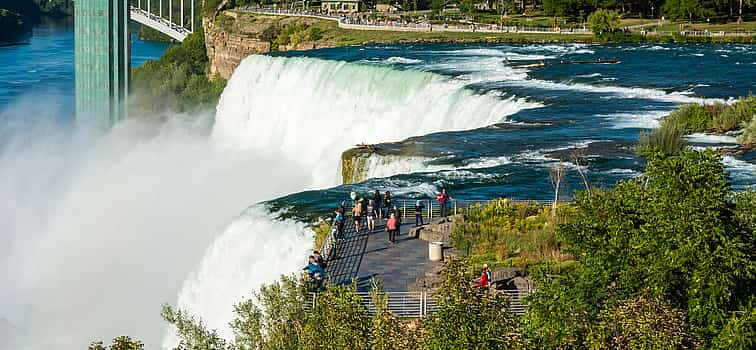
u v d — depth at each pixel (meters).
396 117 90.38
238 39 177.25
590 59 113.81
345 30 164.75
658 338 29.59
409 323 37.22
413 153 65.06
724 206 32.09
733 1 160.12
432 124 86.69
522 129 72.12
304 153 100.06
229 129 116.00
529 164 61.72
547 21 167.12
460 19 178.50
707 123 71.81
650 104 82.50
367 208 51.41
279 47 171.00
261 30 175.62
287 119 106.75
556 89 88.75
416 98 90.25
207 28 190.25
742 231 32.44
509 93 85.06
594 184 57.06
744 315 30.06
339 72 101.69
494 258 44.47
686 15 156.88
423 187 57.22
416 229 49.06
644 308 30.31
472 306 30.53
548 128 72.50
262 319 38.78
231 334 48.72
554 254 44.03
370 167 65.12
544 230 45.81
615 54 120.81
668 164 32.62
